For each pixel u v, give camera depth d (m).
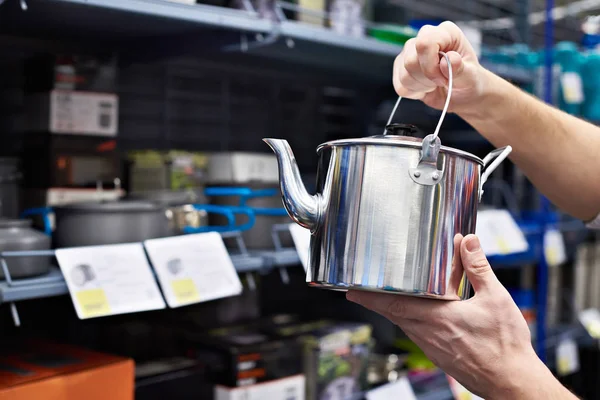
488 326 0.81
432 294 0.74
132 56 1.80
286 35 1.52
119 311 1.23
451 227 0.76
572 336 2.71
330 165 0.78
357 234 0.74
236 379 1.54
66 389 1.20
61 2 1.20
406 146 0.74
